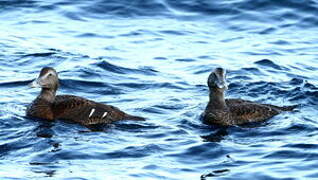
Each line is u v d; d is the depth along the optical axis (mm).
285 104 18953
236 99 18438
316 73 21203
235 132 16859
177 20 25047
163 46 23094
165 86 20000
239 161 14906
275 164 14680
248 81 20375
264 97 19438
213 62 21844
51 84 17766
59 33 23906
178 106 18531
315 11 25234
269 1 25688
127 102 18828
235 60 22031
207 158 15156
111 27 24484
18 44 22734
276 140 16188
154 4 25812
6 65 21125
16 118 17266
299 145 15648
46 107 17516
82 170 14328
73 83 19984
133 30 24234
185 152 15406
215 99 17656
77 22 24812
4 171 14242
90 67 20984
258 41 23641
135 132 16641
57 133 16453
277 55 22531
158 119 17578
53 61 21531
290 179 13922
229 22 24953
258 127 17109
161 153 15336
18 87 19656
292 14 25203
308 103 18875
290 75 20953
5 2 25891
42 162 14781
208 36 23969
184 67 21500
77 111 17328
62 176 14000
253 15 25250
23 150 15438
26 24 24484
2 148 15547
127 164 14688
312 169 14359
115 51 22594
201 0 25984
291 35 24109
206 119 17469
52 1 26062
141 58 22078
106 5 25766
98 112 17234
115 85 20000
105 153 15273
